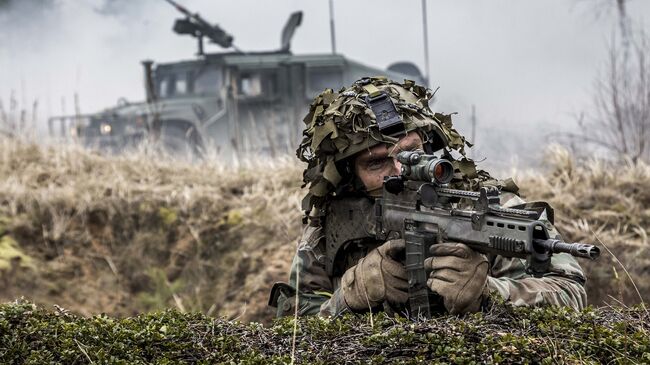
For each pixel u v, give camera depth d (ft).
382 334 11.15
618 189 30.48
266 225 31.50
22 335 11.53
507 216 10.94
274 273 29.99
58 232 31.71
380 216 12.73
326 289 15.10
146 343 11.41
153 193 33.01
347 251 14.73
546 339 10.85
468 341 10.94
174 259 31.48
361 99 14.12
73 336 11.46
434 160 11.82
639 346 10.55
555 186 31.19
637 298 26.25
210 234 31.71
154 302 30.68
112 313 30.32
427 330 11.18
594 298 26.55
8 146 35.22
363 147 13.84
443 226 11.69
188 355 11.24
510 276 13.53
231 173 35.47
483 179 14.39
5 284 30.01
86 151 36.81
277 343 11.62
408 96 14.34
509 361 10.41
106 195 32.83
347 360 10.85
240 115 61.11
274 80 62.13
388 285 12.43
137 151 38.17
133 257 31.55
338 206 14.65
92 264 31.35
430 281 11.53
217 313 29.89
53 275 30.73
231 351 11.33
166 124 60.44
